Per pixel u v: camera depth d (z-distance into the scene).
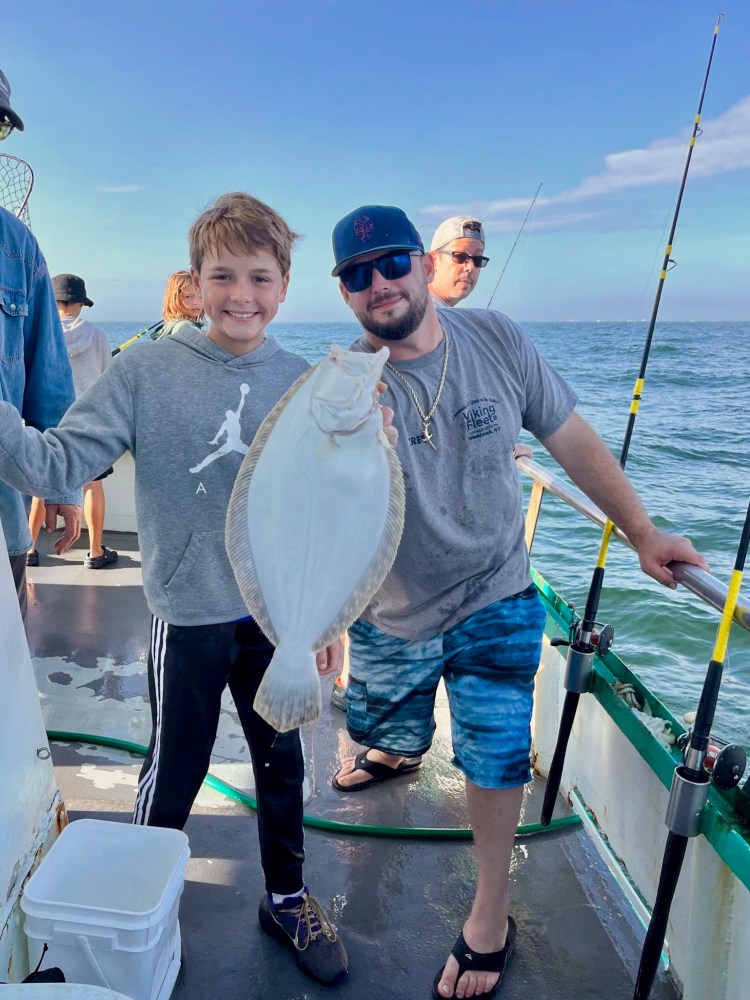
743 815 1.62
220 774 2.80
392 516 1.49
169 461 1.73
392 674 2.12
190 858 2.38
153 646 1.82
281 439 1.43
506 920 1.97
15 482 1.54
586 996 1.95
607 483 2.09
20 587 2.29
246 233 1.68
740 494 8.58
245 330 1.75
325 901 2.24
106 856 1.82
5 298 2.13
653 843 2.06
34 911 1.59
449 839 2.51
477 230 3.77
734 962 1.68
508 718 1.92
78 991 1.12
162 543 1.76
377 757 2.79
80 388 4.84
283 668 1.42
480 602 2.00
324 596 1.44
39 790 1.75
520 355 2.04
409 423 1.95
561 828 2.57
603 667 2.30
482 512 1.96
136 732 3.01
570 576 6.43
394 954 2.06
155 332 4.58
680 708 4.35
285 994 1.92
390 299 1.86
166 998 1.81
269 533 1.43
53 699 3.26
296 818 1.98
